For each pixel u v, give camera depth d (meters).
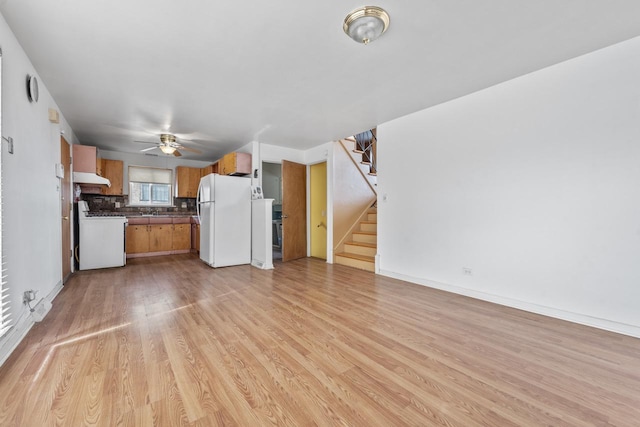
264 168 7.47
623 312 2.15
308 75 2.64
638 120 2.08
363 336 2.11
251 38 2.07
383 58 2.36
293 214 5.45
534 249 2.61
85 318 2.43
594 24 1.93
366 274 4.17
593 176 2.28
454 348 1.93
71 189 4.06
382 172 4.11
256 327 2.26
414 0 1.69
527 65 2.49
